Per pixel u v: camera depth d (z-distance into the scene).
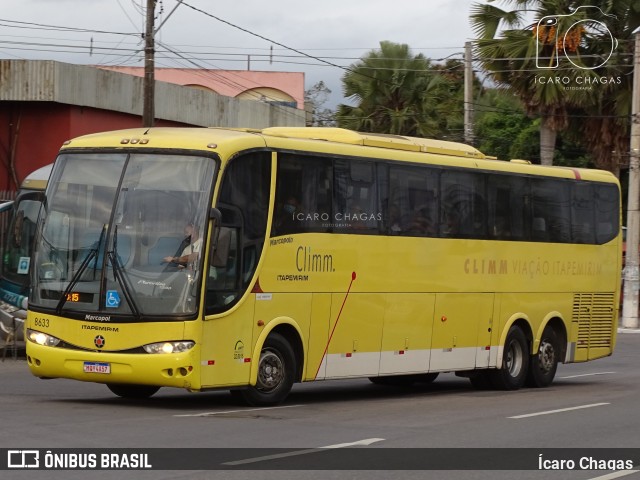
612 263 27.44
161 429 15.06
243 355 17.77
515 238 24.17
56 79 37.25
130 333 16.86
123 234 17.20
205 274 16.92
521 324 24.62
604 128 46.78
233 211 17.58
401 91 52.31
